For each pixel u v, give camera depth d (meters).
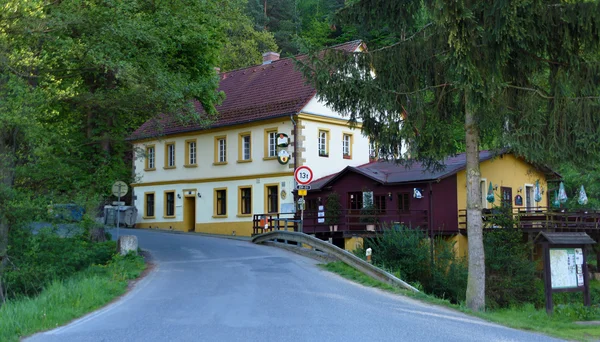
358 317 11.36
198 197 40.38
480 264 15.70
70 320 11.19
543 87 14.93
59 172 18.38
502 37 13.38
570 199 40.88
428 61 16.05
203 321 10.82
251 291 14.52
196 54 25.66
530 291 22.52
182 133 41.56
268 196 36.38
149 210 44.19
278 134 35.28
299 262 20.41
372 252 23.20
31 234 18.44
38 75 17.89
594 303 22.36
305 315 11.46
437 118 16.05
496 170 31.84
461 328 10.73
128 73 18.95
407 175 30.06
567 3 13.01
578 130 14.16
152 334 9.69
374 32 16.77
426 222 28.62
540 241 14.37
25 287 17.97
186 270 18.66
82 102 19.78
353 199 32.06
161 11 21.77
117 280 15.89
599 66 13.76
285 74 40.16
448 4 13.13
